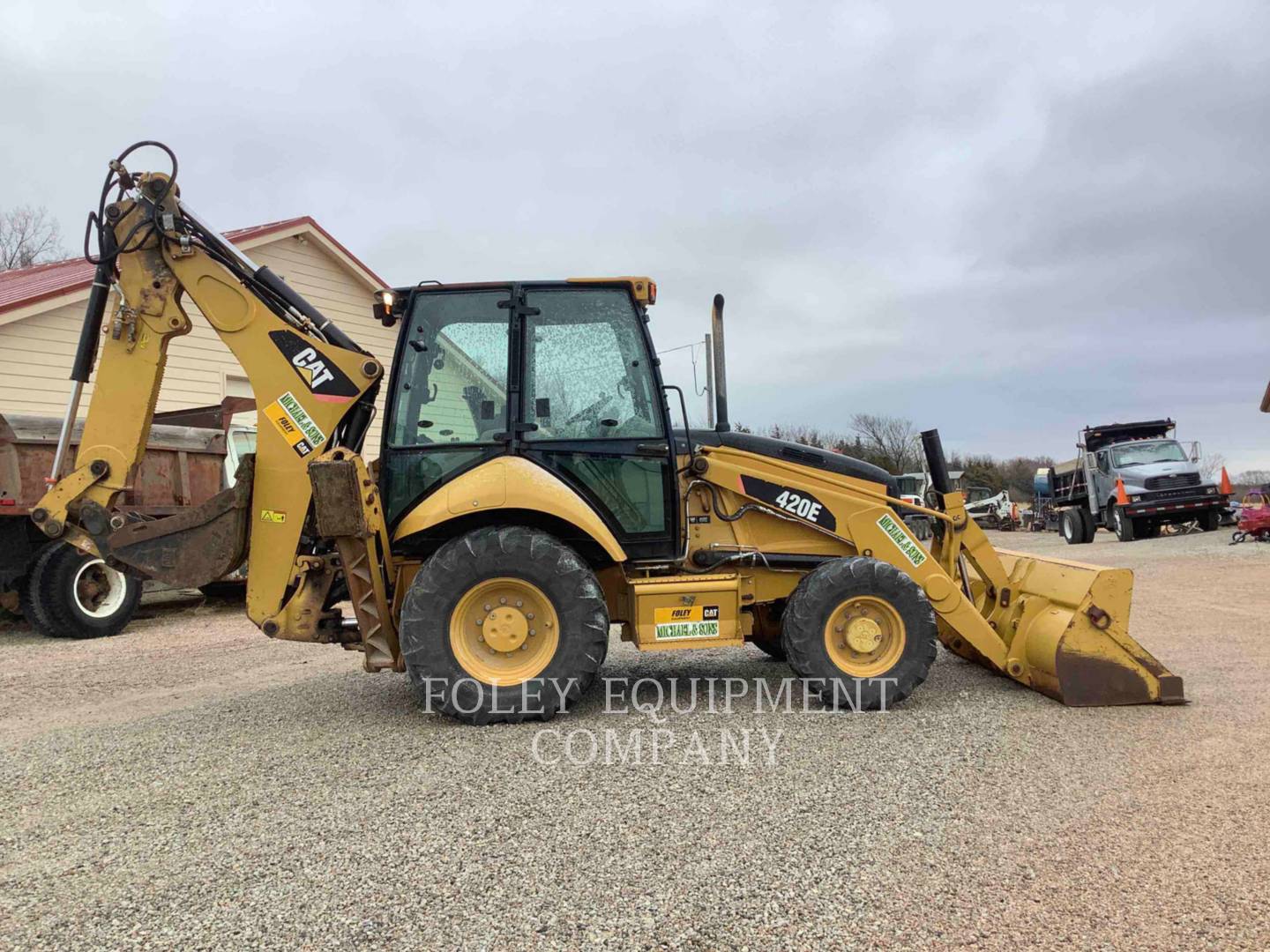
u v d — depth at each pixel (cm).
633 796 321
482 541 418
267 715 460
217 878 258
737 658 627
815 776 342
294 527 434
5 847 285
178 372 1276
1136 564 1270
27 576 805
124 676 607
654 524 464
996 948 216
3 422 779
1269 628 702
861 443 4509
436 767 357
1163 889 246
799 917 231
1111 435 2120
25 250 3294
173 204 431
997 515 3219
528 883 251
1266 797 315
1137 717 429
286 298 449
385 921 231
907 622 450
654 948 217
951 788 327
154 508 873
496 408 454
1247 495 1608
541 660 423
